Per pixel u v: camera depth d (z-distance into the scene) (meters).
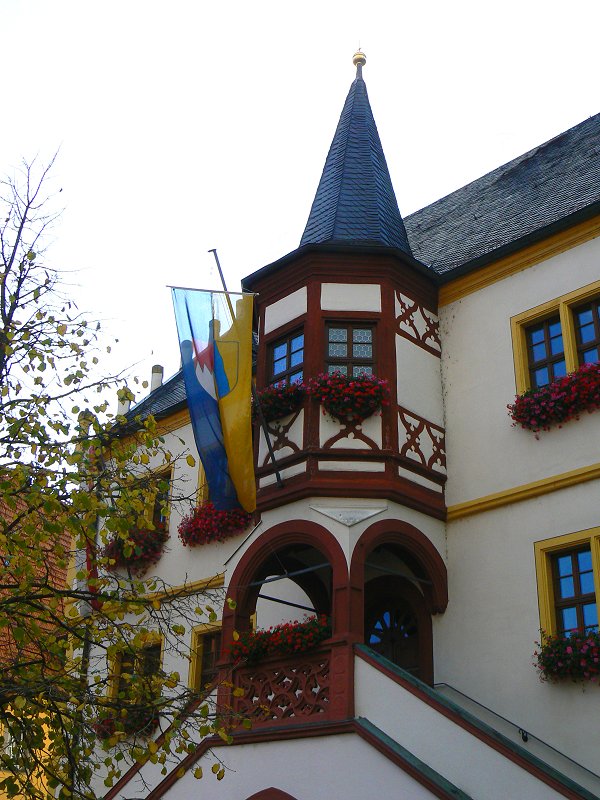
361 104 18.91
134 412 21.45
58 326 10.49
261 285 15.83
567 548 12.95
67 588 11.18
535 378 14.36
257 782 12.17
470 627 13.44
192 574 17.31
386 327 14.62
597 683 11.79
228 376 13.68
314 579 14.88
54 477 9.91
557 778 10.02
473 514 14.07
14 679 9.43
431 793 10.41
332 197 16.77
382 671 11.72
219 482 13.38
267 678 12.86
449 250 17.61
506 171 20.23
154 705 9.52
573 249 14.32
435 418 14.84
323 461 13.66
